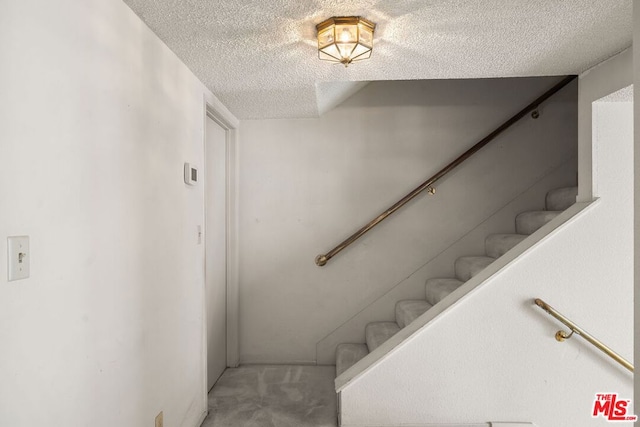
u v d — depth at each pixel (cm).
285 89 251
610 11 157
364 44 167
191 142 216
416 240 326
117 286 138
